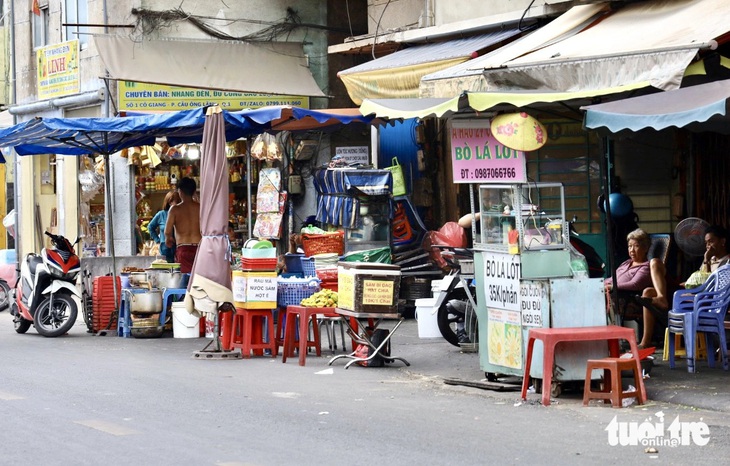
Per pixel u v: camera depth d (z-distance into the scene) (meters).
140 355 13.40
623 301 12.34
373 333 12.23
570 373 9.84
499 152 10.16
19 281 16.17
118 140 17.27
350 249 17.55
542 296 9.80
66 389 10.43
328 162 20.22
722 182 14.35
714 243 12.05
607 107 9.84
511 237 10.15
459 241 15.98
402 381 11.16
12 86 25.67
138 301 15.56
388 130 19.55
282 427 8.49
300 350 12.38
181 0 20.77
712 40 10.96
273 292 13.02
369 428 8.47
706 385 10.12
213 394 10.16
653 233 14.95
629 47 12.03
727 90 9.38
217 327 13.12
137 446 7.73
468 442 7.92
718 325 10.90
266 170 19.64
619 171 15.19
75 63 23.14
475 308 11.27
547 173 15.69
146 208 21.42
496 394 10.23
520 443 7.89
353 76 18.12
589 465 7.18
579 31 13.89
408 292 17.47
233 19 21.03
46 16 24.81
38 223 25.70
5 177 28.69
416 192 18.95
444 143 19.05
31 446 7.74
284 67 21.05
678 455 7.50
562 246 10.16
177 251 16.45
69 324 15.90
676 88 10.96
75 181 23.38
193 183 16.66
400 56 18.25
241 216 20.73
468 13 17.98
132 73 19.48
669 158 14.91
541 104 12.12
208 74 20.20
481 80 14.08
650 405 9.55
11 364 12.43
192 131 16.94
